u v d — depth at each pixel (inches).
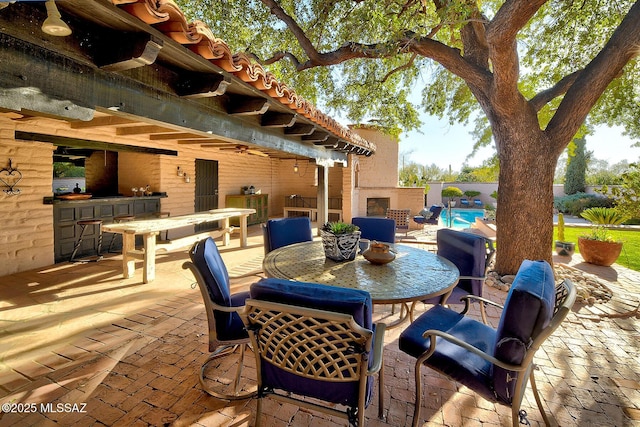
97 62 63.9
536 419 72.9
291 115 137.9
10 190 169.2
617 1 172.4
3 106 49.5
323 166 240.7
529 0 109.2
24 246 177.6
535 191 165.5
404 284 81.3
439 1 157.9
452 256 119.6
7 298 140.4
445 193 778.8
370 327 52.4
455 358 66.7
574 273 180.7
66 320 120.0
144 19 56.5
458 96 274.2
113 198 227.8
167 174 272.2
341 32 207.6
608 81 154.9
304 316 50.4
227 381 85.4
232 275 183.9
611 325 122.0
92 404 75.2
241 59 87.7
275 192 460.8
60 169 419.5
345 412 56.4
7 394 77.9
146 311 129.5
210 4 211.8
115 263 199.0
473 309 138.0
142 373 87.7
